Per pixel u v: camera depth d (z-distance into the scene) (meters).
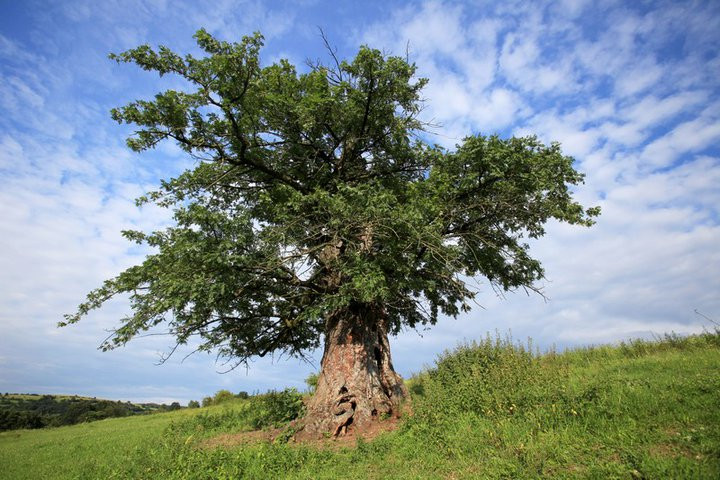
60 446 17.53
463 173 12.29
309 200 11.16
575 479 5.79
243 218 10.98
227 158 11.93
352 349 12.32
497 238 13.91
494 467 6.76
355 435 10.90
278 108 12.30
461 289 11.48
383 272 10.73
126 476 9.73
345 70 12.57
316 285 12.66
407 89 12.78
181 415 26.19
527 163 11.72
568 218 12.64
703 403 7.41
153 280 11.16
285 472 8.62
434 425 9.60
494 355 13.23
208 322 12.09
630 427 7.02
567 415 8.10
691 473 5.30
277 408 13.16
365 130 13.62
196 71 10.78
